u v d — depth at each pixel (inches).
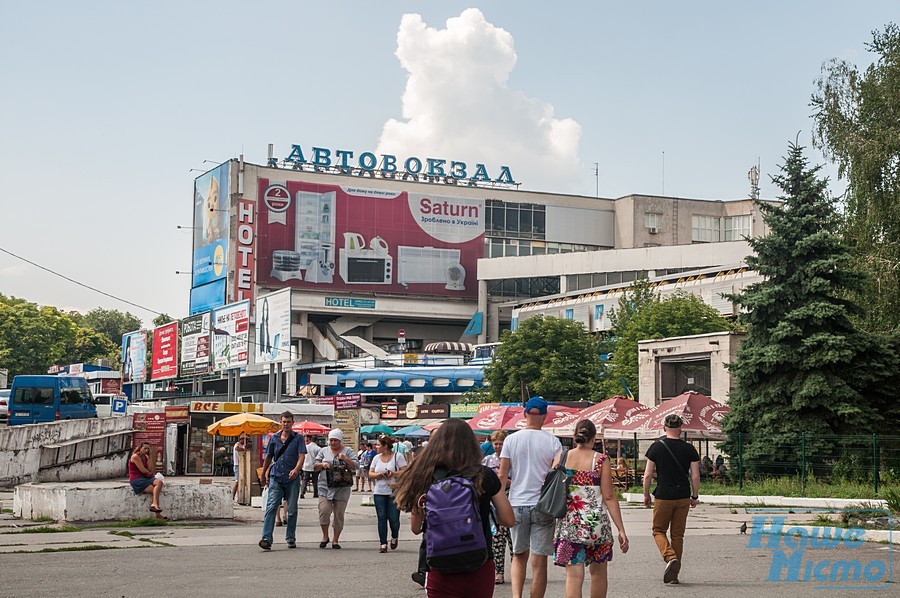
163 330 3533.5
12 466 1358.3
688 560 546.3
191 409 1654.8
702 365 1737.2
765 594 418.0
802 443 1147.9
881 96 1427.2
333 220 4653.1
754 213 4931.1
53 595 406.0
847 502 970.7
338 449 621.3
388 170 4948.3
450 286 4822.8
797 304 1322.6
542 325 2807.6
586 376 2768.2
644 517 903.1
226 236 4527.6
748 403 1291.8
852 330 1300.4
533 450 367.6
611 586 444.1
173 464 1641.2
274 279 4525.1
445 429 248.2
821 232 1307.8
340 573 487.2
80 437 1498.5
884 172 1423.5
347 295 4643.2
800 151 1371.8
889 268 1354.6
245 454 1081.4
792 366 1290.6
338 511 613.0
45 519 765.9
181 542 629.9
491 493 244.1
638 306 3068.4
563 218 5103.3
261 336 2849.4
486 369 2910.9
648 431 1244.5
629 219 5068.9
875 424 1262.3
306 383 4146.2
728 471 1293.1
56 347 5260.8
